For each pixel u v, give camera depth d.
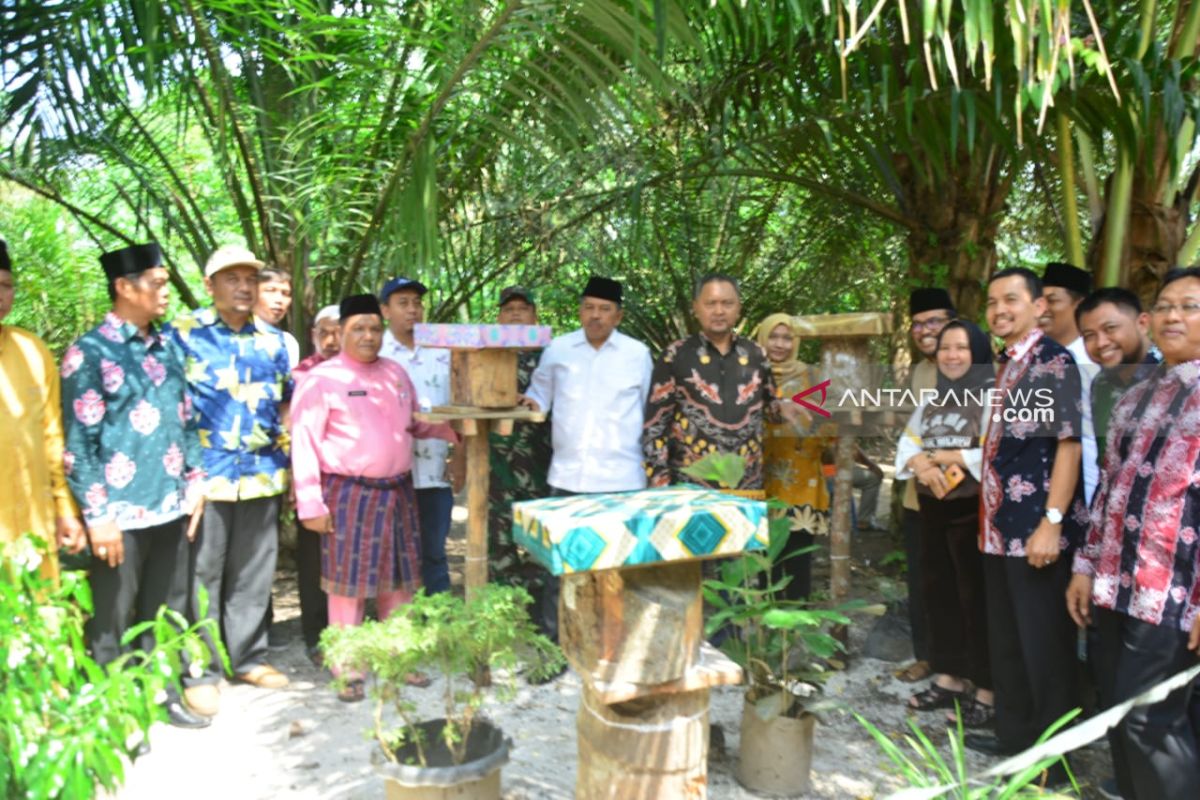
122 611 2.96
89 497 2.81
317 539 3.68
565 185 4.68
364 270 4.54
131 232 6.01
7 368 2.71
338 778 2.63
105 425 2.89
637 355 3.60
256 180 4.18
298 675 3.54
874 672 3.56
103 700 1.74
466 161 4.23
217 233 5.64
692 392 3.33
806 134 4.25
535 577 3.92
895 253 6.38
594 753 2.04
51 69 3.86
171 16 3.64
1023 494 2.56
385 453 3.26
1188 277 2.13
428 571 3.87
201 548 3.28
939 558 3.13
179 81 3.92
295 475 3.18
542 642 2.22
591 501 2.05
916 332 3.35
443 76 3.31
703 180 5.01
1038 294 2.64
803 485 3.61
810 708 2.53
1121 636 2.22
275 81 4.24
